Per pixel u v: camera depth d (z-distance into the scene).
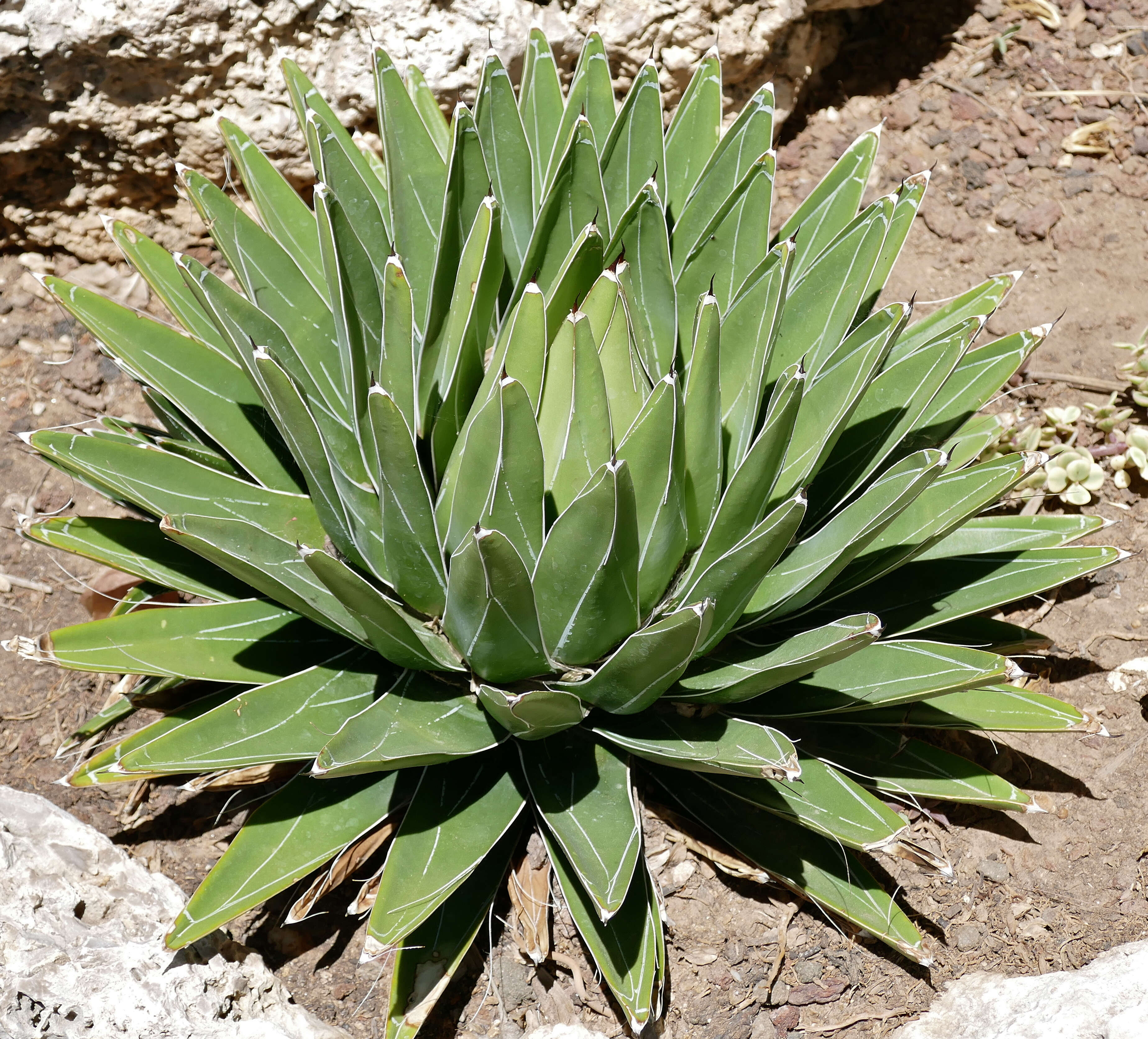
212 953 1.04
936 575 1.13
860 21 1.50
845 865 1.07
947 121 1.46
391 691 1.03
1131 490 1.29
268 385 0.99
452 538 1.04
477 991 1.09
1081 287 1.38
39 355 1.35
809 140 1.46
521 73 1.32
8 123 1.28
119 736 1.19
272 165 1.16
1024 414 1.32
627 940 1.03
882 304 1.38
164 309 1.39
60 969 1.00
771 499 1.09
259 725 1.03
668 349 1.10
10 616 1.24
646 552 1.02
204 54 1.27
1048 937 1.10
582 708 0.99
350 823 1.04
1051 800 1.15
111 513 1.29
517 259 1.16
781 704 1.07
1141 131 1.44
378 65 1.10
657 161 1.13
